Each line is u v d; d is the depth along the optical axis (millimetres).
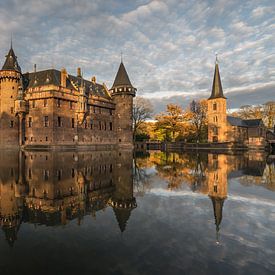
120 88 74062
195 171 22594
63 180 16797
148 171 22219
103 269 5578
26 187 14469
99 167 24531
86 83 73562
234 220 8852
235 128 91562
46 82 59406
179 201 11641
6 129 57938
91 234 7586
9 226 8273
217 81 93375
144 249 6547
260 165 28250
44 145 55938
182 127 95312
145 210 10164
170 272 5430
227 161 33812
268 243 6910
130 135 75438
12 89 58812
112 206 10773
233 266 5680
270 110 106562
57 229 8000
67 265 5766
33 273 5438
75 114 61312
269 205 10922
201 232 7707
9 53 59594
